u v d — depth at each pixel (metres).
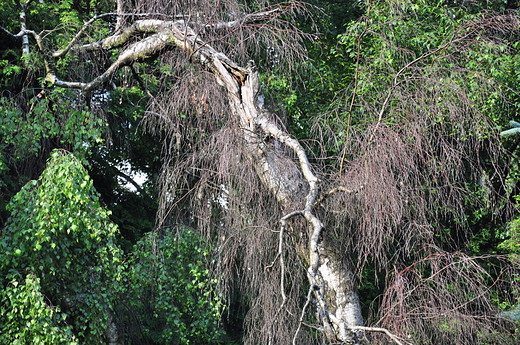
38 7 17.11
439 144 9.20
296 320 9.70
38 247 11.35
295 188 9.90
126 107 18.28
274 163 9.95
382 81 11.07
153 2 12.49
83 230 12.49
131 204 21.06
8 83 16.73
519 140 16.34
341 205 9.28
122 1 13.02
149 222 20.28
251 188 9.28
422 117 8.87
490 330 8.70
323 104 17.66
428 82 9.21
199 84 10.47
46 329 11.35
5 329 11.34
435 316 8.35
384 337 8.35
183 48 11.50
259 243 9.44
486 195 14.19
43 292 12.21
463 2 15.96
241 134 9.50
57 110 13.96
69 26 14.73
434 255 8.72
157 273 14.21
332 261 9.83
